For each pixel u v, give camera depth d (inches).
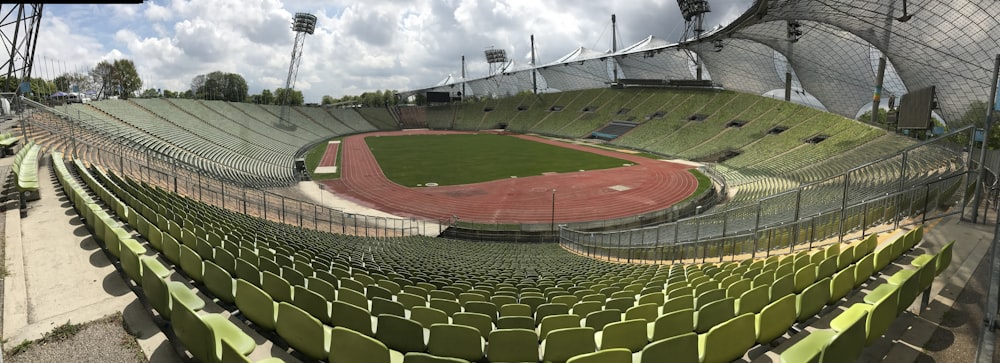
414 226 1104.2
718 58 2309.3
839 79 1854.1
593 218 1206.3
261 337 236.4
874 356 227.3
